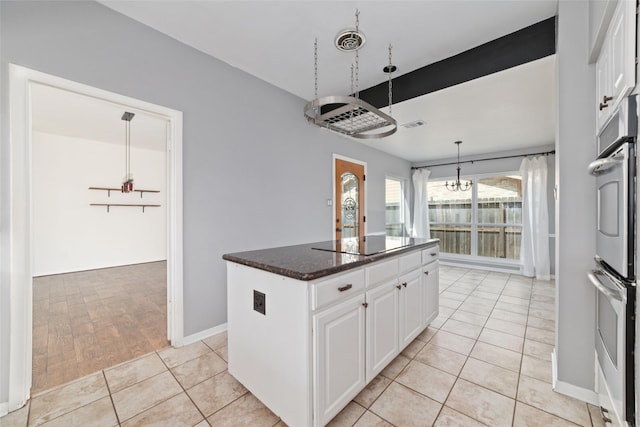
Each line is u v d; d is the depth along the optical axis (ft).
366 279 5.31
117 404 5.15
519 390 5.52
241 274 5.44
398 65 8.54
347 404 5.08
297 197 10.83
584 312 5.17
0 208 4.87
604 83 4.40
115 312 9.66
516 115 10.63
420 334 8.05
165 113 7.06
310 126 11.44
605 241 4.18
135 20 6.52
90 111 11.76
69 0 5.63
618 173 3.57
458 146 15.61
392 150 16.60
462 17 6.40
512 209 16.62
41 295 11.64
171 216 7.34
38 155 15.19
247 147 8.96
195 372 6.16
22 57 5.09
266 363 4.87
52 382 5.79
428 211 19.65
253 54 7.93
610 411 4.03
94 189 17.03
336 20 6.54
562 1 5.27
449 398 5.31
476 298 11.43
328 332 4.44
